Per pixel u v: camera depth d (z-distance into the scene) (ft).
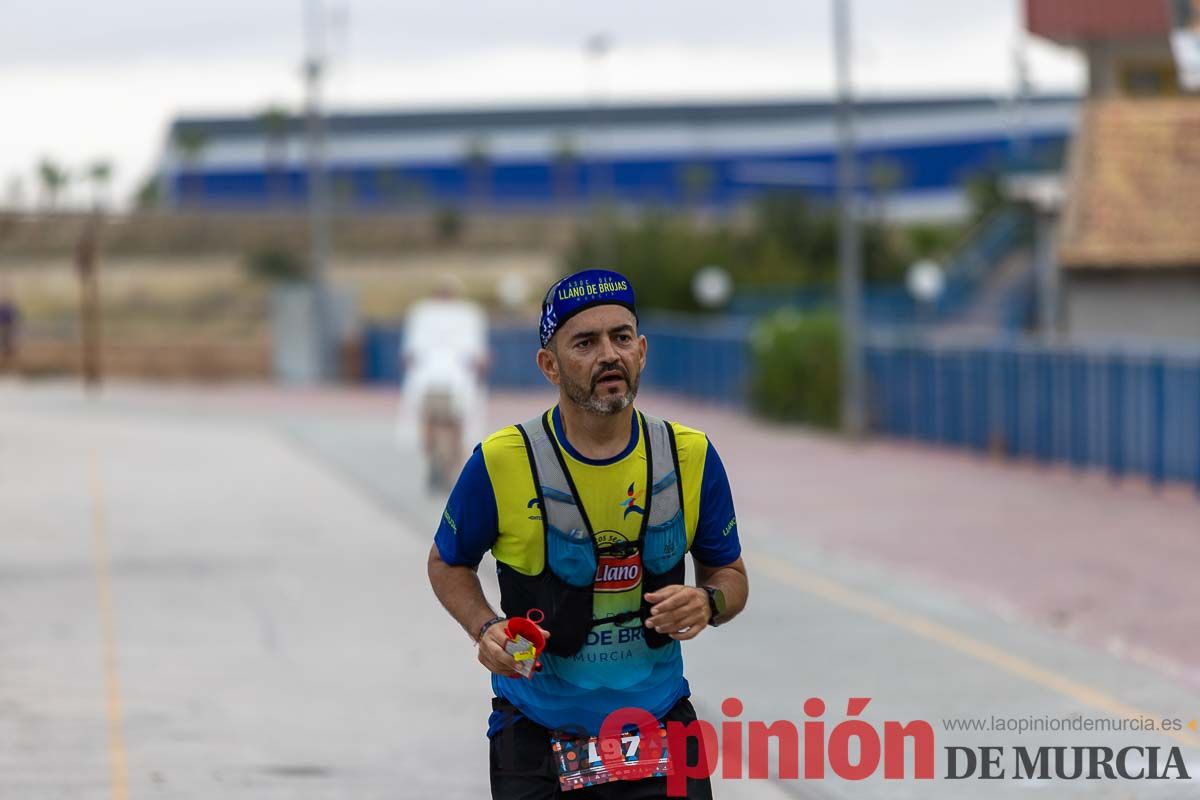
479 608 34.55
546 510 33.99
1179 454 151.53
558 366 33.83
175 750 61.77
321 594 96.53
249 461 181.16
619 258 420.77
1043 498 145.18
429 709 68.64
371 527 126.93
